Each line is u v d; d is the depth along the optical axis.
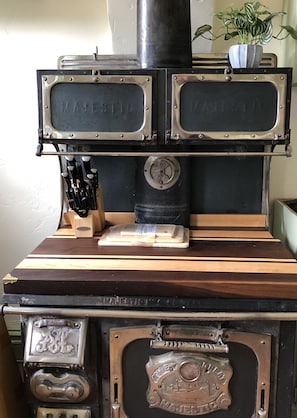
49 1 1.85
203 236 1.67
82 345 1.25
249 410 1.31
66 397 1.30
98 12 1.86
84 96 1.46
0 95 1.92
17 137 1.95
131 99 1.45
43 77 1.45
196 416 1.31
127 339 1.28
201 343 1.26
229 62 1.63
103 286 1.25
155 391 1.30
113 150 1.67
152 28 1.49
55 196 2.00
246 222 1.79
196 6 1.70
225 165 1.76
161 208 1.68
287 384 1.29
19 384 1.55
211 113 1.45
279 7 1.82
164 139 1.48
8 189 2.00
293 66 1.71
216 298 1.24
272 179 1.94
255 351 1.27
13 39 1.88
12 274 1.29
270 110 1.44
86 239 1.62
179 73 1.42
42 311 1.25
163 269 1.33
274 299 1.23
